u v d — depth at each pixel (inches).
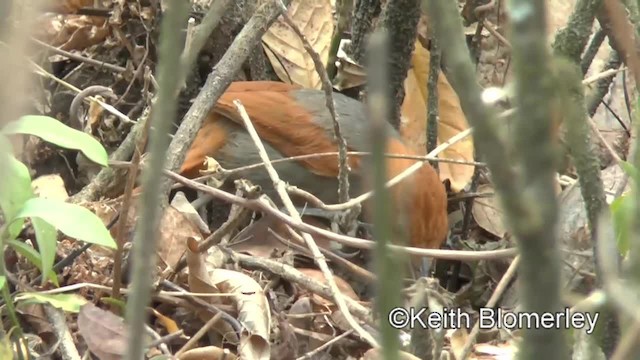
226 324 176.1
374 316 158.4
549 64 54.6
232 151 267.9
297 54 291.3
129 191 157.8
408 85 282.5
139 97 275.9
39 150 252.8
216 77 207.8
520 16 53.9
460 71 53.7
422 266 238.2
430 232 240.7
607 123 273.6
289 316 183.2
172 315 184.1
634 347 65.1
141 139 178.5
